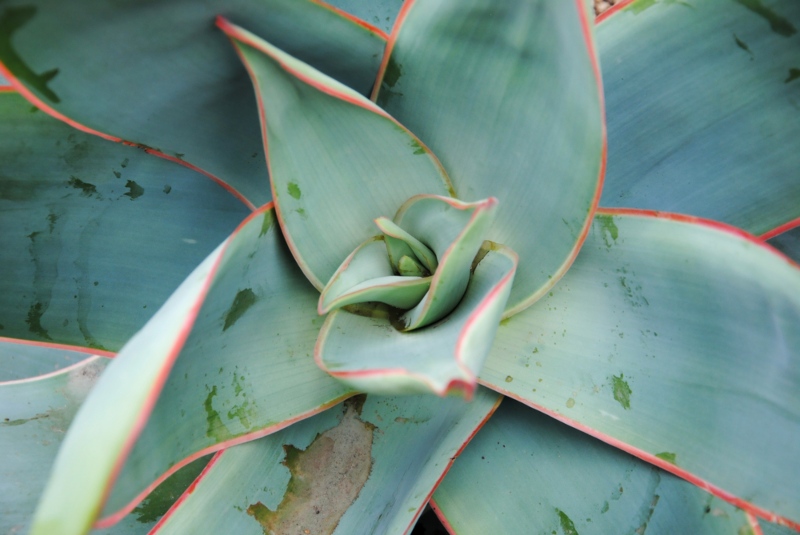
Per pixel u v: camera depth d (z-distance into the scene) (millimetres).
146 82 619
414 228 649
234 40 587
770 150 667
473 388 519
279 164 621
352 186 647
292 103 608
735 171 680
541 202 636
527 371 656
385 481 654
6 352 819
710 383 629
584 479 666
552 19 584
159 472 575
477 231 576
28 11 568
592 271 656
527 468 676
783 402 612
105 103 621
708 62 655
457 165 663
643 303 644
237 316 613
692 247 618
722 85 659
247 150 681
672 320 637
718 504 630
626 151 688
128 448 499
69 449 499
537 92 616
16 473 721
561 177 620
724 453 626
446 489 679
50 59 590
